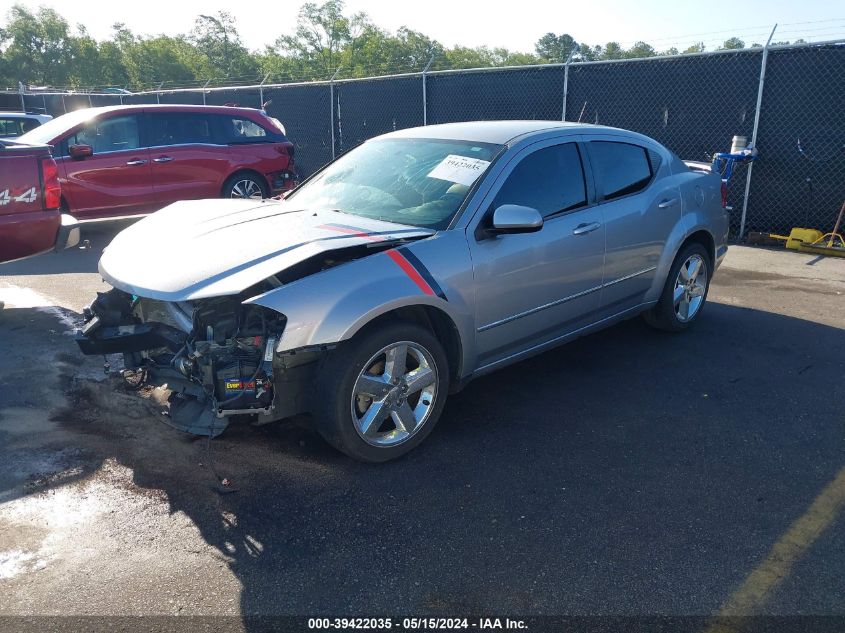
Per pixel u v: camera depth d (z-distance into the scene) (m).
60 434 3.87
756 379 4.75
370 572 2.76
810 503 3.24
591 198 4.57
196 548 2.90
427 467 3.57
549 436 3.91
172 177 9.76
